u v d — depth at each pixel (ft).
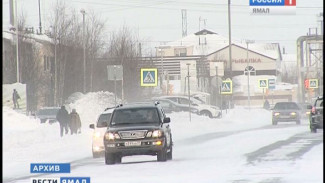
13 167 223.71
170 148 228.63
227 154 241.14
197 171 180.75
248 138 337.72
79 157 257.14
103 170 195.21
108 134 214.90
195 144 306.55
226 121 543.39
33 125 431.02
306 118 618.03
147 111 224.53
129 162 224.94
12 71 612.70
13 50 617.62
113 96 521.24
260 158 217.77
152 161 224.33
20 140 330.54
